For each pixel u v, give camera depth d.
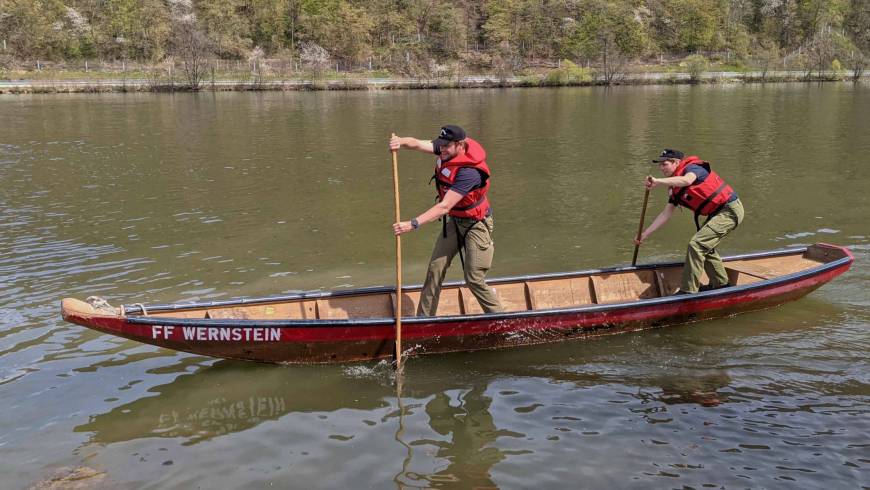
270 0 68.50
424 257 9.09
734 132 22.95
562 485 4.22
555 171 15.83
